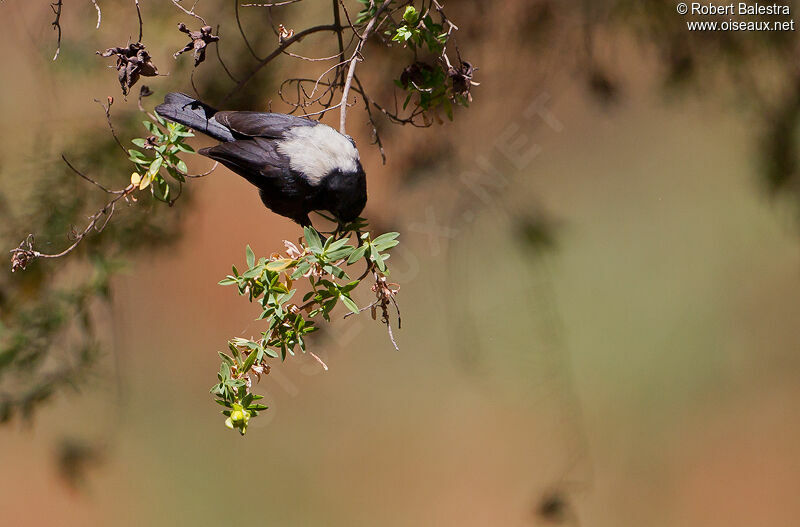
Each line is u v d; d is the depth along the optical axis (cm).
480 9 1116
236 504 1245
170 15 1018
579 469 1254
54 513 1209
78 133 1007
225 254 1129
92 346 1071
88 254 1008
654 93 1192
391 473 1259
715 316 1303
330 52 1012
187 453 1237
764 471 1278
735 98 1197
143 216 1036
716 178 1250
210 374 1195
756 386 1300
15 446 1191
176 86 1008
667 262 1289
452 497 1252
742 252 1294
